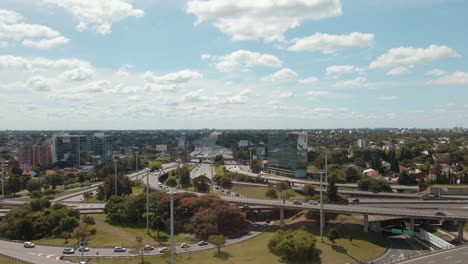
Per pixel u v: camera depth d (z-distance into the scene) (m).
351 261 197.38
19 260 181.38
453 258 177.50
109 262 187.62
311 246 197.62
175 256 193.00
